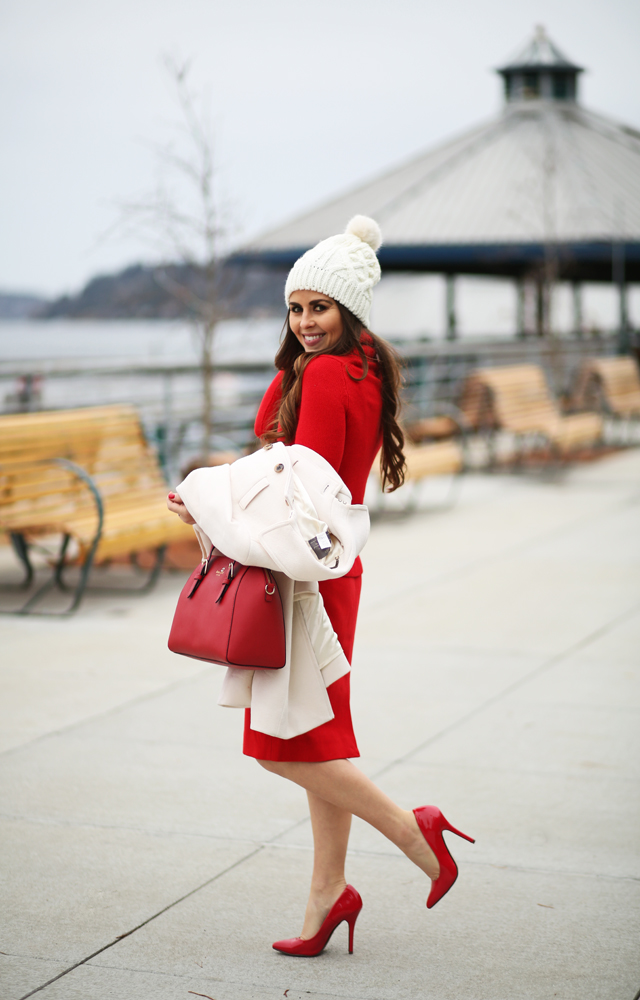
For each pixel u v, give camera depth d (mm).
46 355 11773
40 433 6926
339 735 2840
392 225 21219
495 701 5102
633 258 20547
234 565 2723
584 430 13602
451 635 6258
